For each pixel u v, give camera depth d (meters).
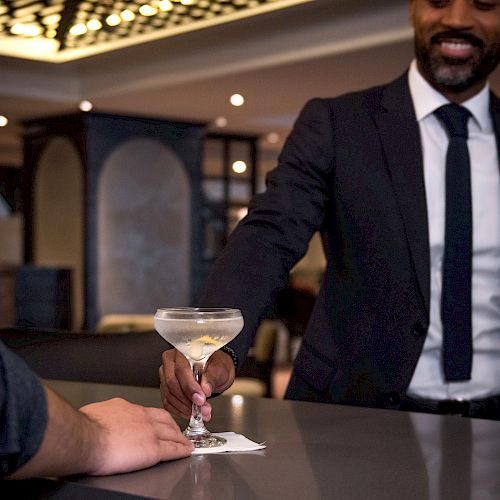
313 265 13.43
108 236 9.82
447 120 1.91
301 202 1.92
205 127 10.45
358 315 1.91
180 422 1.49
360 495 1.05
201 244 10.51
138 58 8.16
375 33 6.30
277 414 1.56
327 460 1.22
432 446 1.30
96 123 9.66
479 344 1.87
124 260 9.95
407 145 1.92
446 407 1.82
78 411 1.14
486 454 1.25
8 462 1.04
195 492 1.06
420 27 1.89
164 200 10.21
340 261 1.96
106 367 2.00
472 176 1.91
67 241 10.00
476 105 1.92
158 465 1.19
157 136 10.10
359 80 7.69
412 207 1.88
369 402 1.86
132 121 9.91
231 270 1.73
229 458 1.23
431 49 1.88
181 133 10.29
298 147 1.97
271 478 1.12
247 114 9.80
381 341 1.87
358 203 1.93
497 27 1.85
